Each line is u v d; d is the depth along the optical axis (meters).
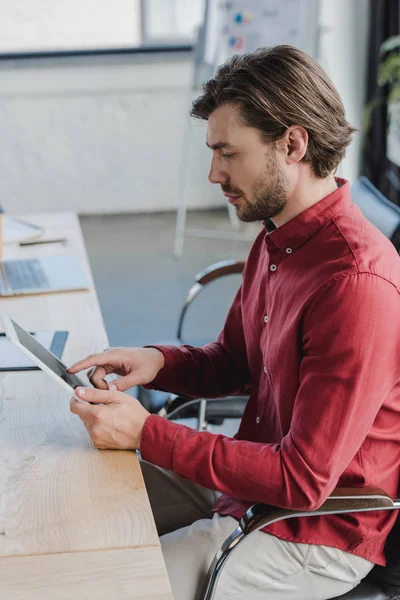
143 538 0.97
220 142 1.16
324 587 1.28
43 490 1.07
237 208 1.23
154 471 1.51
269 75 1.13
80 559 0.93
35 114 4.77
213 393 1.56
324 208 1.21
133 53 4.79
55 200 5.00
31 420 1.26
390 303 1.12
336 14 4.31
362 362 1.10
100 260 4.27
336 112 1.18
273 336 1.28
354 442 1.14
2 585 0.89
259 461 1.15
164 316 3.60
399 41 3.92
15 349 1.52
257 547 1.25
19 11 4.70
